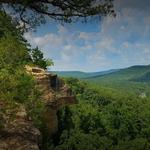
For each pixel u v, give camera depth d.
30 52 16.39
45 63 16.69
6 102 11.00
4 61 12.83
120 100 113.94
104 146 49.16
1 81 11.49
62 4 20.08
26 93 11.80
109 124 74.69
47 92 15.37
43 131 15.44
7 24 16.95
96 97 106.75
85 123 61.19
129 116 94.12
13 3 18.75
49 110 15.40
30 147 9.61
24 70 13.27
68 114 29.02
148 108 116.31
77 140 39.25
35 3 19.64
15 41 14.18
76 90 106.38
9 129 10.24
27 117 11.41
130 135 87.25
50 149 16.30
